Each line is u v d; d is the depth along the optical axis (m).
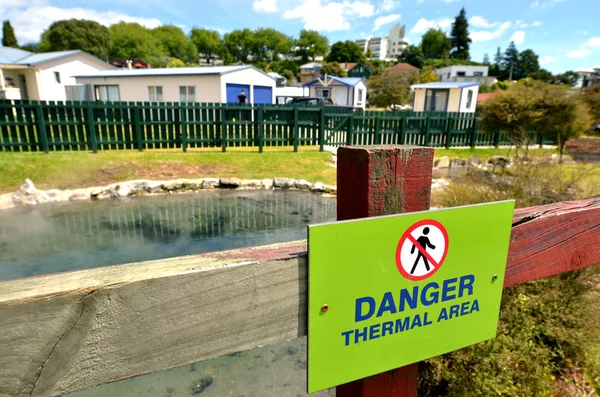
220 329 0.74
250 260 0.75
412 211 0.93
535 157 4.70
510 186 3.68
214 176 8.44
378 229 0.83
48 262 4.34
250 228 5.69
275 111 10.09
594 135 16.95
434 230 0.90
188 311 0.71
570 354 2.35
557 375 2.28
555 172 3.88
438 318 0.97
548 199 3.50
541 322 2.43
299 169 9.13
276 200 7.37
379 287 0.86
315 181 8.55
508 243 1.04
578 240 1.19
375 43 129.62
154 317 0.69
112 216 6.15
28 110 8.20
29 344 0.61
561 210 1.16
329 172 9.10
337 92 31.47
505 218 1.01
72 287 0.63
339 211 0.99
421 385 2.36
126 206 6.74
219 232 5.48
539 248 1.12
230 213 6.46
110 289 0.65
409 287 0.91
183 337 0.71
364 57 82.75
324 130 10.65
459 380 2.15
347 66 70.38
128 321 0.67
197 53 79.75
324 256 0.78
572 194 3.53
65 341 0.63
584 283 2.52
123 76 18.86
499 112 10.07
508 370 2.15
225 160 9.18
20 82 22.89
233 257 0.78
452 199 3.96
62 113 8.48
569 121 9.41
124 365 0.68
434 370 2.30
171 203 7.02
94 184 7.56
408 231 0.86
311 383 0.84
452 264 0.95
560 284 2.47
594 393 2.14
